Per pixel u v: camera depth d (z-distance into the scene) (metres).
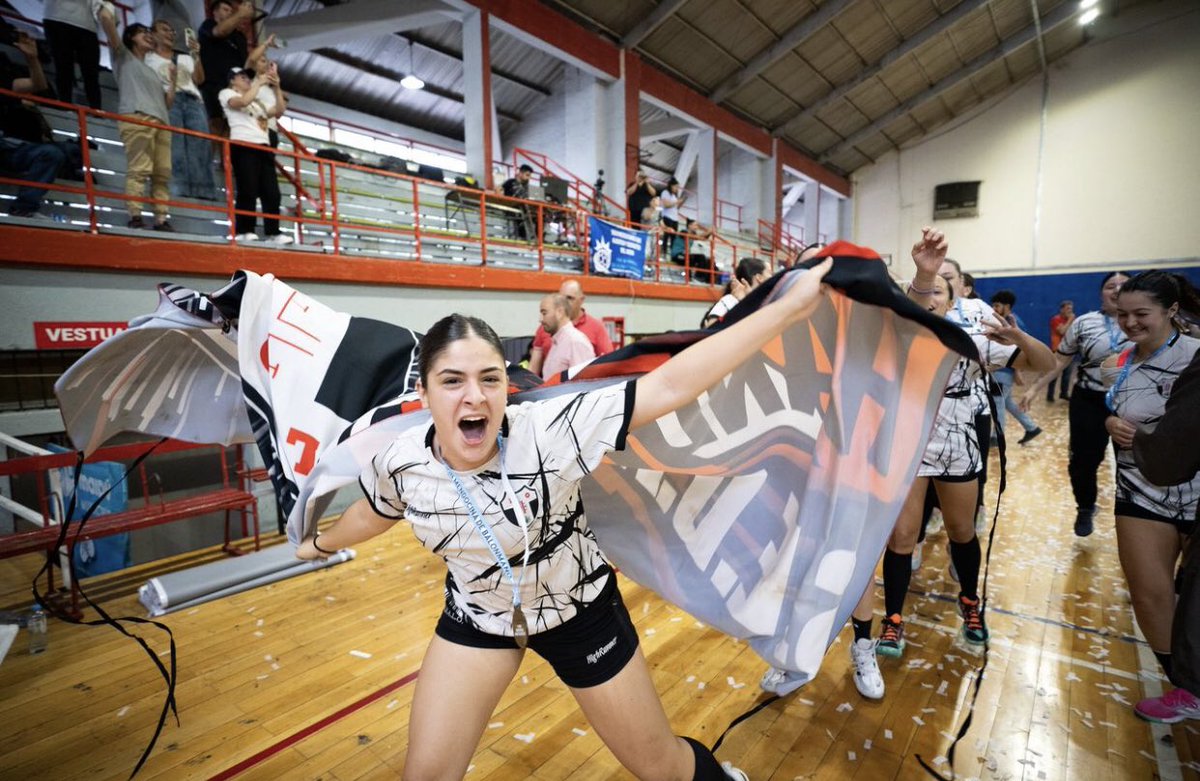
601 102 11.80
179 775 1.98
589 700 1.32
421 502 1.20
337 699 2.39
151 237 4.25
